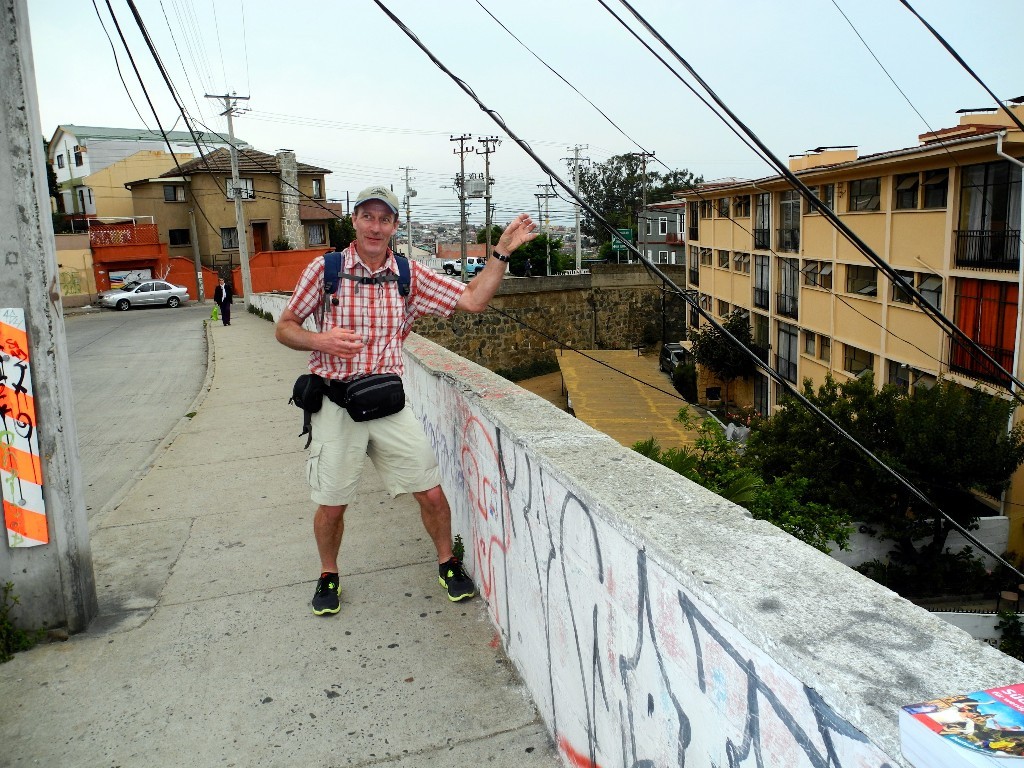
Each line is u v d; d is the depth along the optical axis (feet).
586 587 7.34
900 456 50.96
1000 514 54.80
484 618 12.00
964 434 49.47
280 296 84.89
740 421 94.94
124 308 130.62
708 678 5.19
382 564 14.26
